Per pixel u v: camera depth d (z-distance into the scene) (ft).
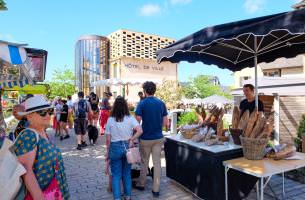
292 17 8.37
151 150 13.91
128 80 47.42
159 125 13.65
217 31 10.76
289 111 28.66
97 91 64.80
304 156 11.86
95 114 36.45
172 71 79.97
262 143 10.98
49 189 6.45
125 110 12.47
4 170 5.68
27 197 6.01
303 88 24.98
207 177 12.03
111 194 14.43
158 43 78.79
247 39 14.16
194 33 11.96
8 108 27.17
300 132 19.19
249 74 65.26
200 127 14.65
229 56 17.60
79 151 25.79
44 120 6.78
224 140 13.03
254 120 11.27
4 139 6.11
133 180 15.12
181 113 28.86
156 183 13.65
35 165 6.26
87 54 86.48
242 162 10.91
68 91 101.76
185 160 13.91
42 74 27.22
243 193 11.99
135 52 75.20
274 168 9.94
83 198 13.85
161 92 46.34
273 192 13.20
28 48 15.72
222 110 14.07
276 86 27.22
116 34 76.95
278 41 14.42
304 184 15.07
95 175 17.94
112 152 12.27
